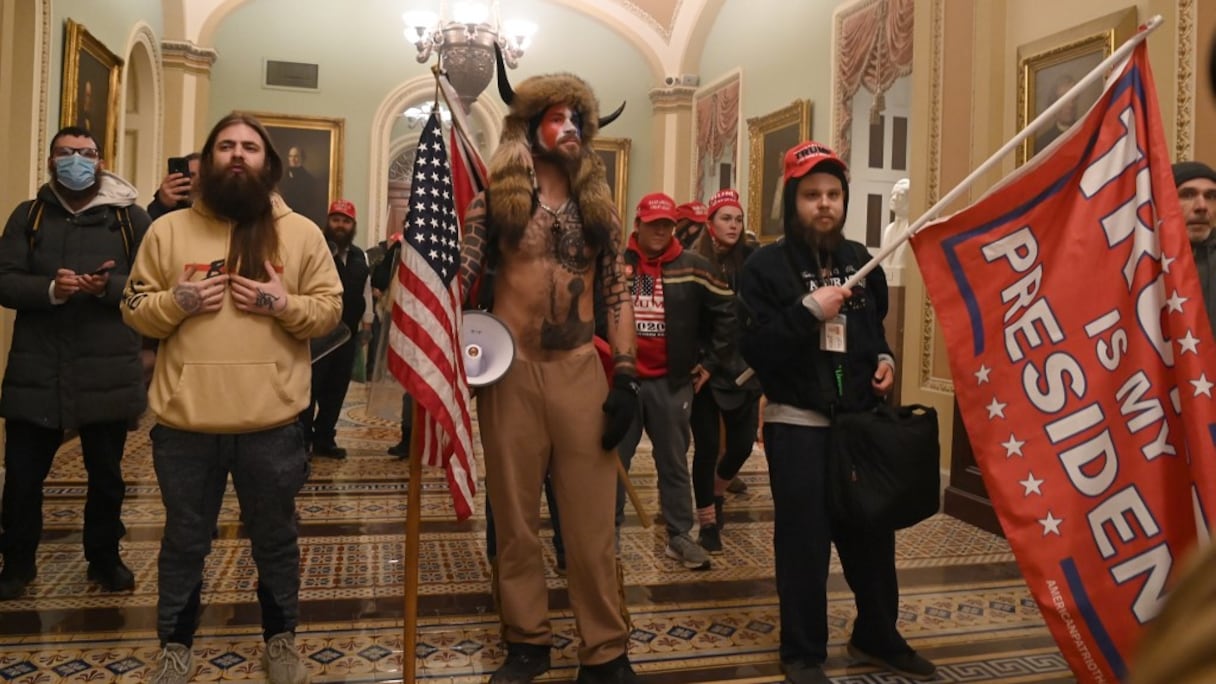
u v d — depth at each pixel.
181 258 2.70
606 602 2.86
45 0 6.49
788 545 2.98
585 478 2.86
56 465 5.96
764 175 10.11
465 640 3.32
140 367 3.67
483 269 2.97
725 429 4.65
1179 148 4.39
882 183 9.08
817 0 9.22
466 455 2.72
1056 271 2.51
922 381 6.02
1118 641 2.31
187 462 2.70
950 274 2.64
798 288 2.94
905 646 3.13
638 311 4.19
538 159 2.91
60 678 2.88
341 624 3.45
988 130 5.59
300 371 2.80
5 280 3.39
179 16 10.80
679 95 12.13
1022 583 4.11
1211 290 3.05
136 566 4.00
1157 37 4.51
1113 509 2.36
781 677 3.04
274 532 2.82
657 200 4.12
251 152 2.75
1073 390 2.45
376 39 11.98
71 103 7.13
